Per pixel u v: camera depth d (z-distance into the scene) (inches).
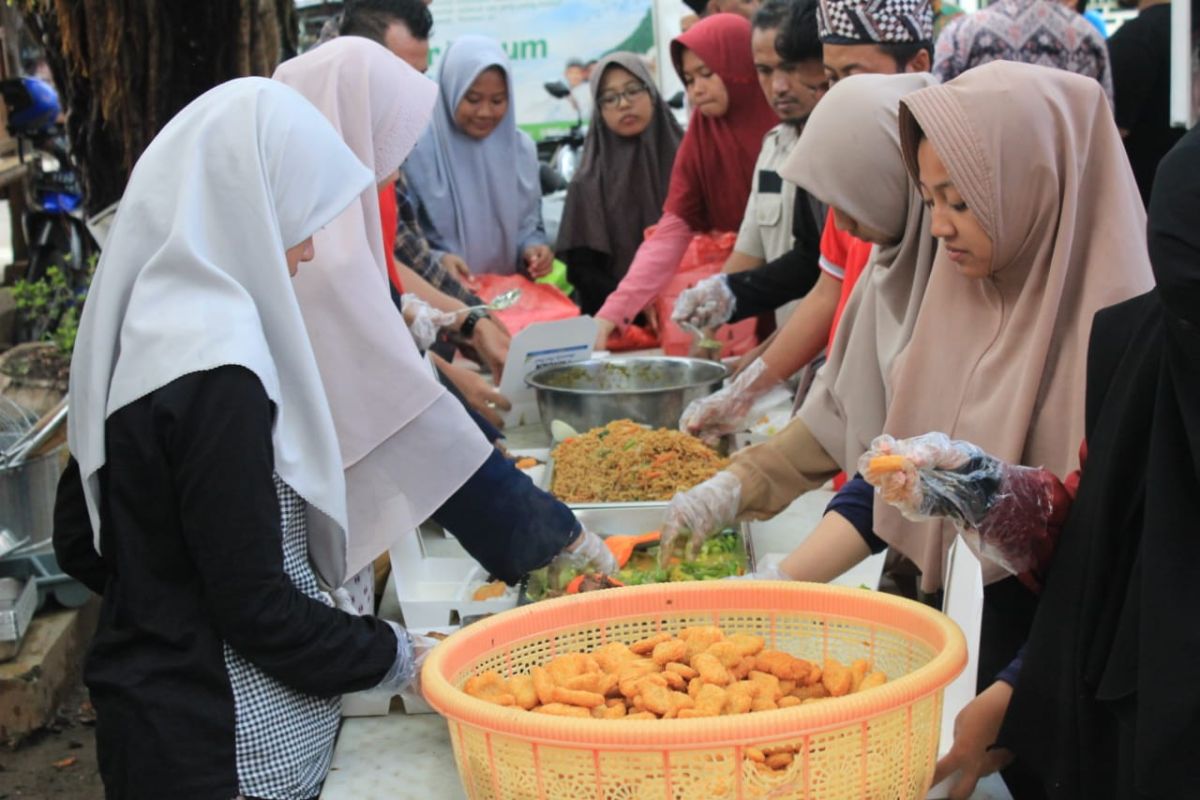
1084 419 68.4
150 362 64.5
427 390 82.4
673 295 164.1
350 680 68.8
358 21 148.9
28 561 148.7
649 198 200.1
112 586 69.6
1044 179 72.9
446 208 186.2
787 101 134.3
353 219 83.2
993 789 66.8
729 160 164.9
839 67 115.0
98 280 68.9
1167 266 51.0
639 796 51.5
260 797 67.6
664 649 63.1
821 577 84.5
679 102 253.4
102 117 158.4
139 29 149.9
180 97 154.3
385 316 82.5
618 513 101.2
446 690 56.1
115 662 67.2
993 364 77.0
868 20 111.9
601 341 160.2
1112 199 73.6
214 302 66.1
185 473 64.0
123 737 66.3
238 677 67.2
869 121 88.2
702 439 120.0
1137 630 55.0
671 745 49.9
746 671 62.4
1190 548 52.9
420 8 151.3
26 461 144.5
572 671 62.4
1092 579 57.9
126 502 65.8
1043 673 61.3
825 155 89.0
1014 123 72.3
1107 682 56.0
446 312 143.7
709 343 142.3
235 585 64.4
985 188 72.7
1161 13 163.3
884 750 53.0
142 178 69.4
